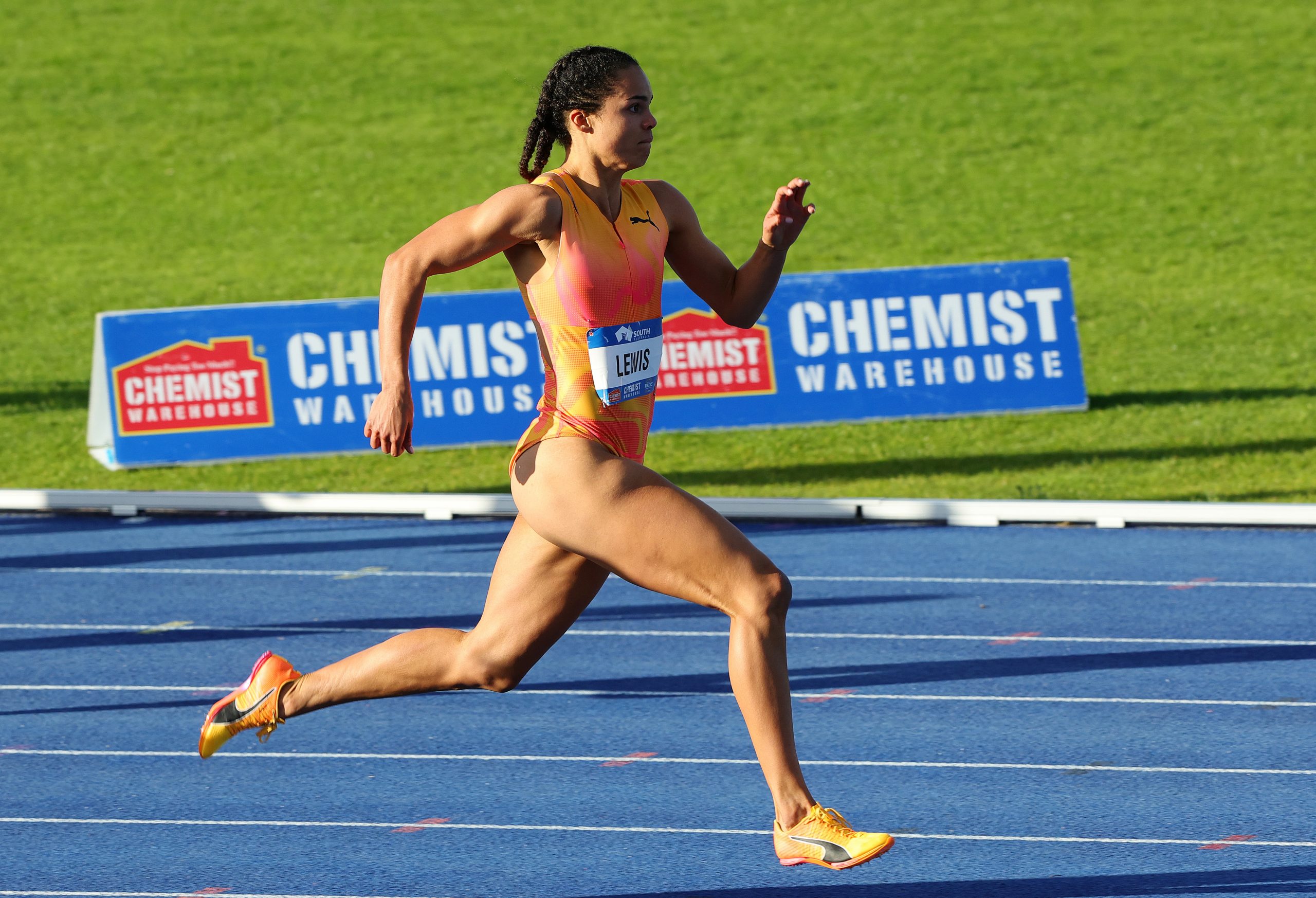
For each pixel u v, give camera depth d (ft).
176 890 45.11
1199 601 77.56
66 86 262.26
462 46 276.00
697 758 56.39
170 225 210.59
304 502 101.65
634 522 34.01
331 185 224.53
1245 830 48.75
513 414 119.75
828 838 33.71
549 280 34.91
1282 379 135.44
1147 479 107.34
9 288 183.21
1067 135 230.48
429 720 61.00
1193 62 253.03
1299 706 61.41
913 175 219.82
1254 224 195.21
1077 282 176.96
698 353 121.90
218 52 275.39
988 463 112.47
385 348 33.71
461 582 84.02
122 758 57.11
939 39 269.03
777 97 249.96
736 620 34.12
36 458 120.06
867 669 67.56
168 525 98.94
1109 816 50.21
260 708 38.88
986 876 45.47
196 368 116.98
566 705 62.69
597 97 34.78
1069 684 64.90
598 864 46.70
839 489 107.24
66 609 79.15
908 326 123.65
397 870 46.37
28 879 46.11
